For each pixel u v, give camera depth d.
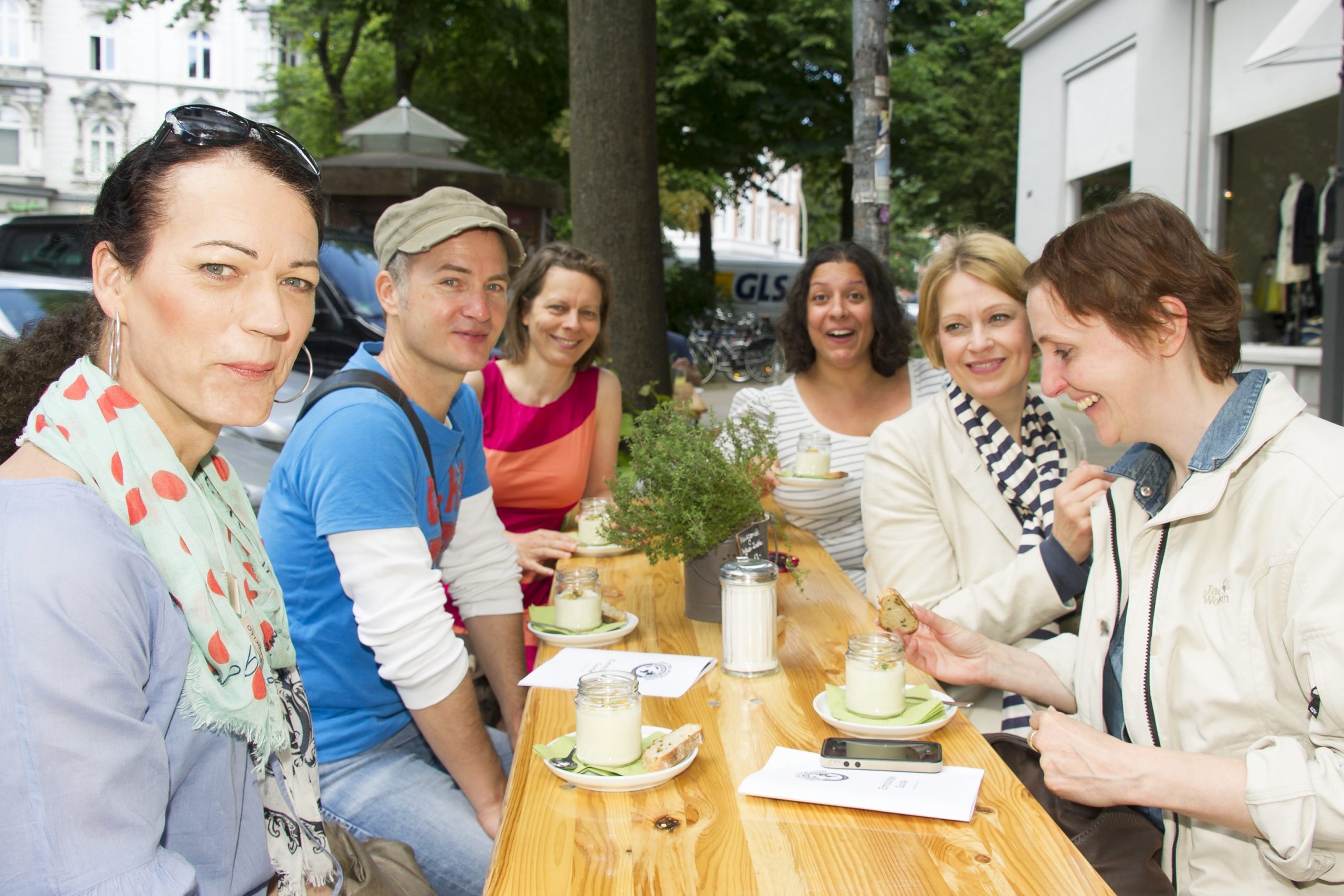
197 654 1.04
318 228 1.17
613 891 1.08
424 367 2.09
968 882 1.09
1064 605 2.10
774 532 2.30
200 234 1.04
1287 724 1.38
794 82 15.68
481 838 1.83
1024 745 1.74
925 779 1.32
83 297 1.22
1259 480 1.39
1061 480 2.39
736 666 1.73
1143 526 1.54
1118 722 1.69
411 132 9.34
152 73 41.66
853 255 3.12
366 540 1.80
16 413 1.17
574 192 5.30
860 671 1.51
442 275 2.01
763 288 21.23
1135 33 8.91
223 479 1.33
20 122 40.41
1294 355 7.31
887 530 2.45
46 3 40.06
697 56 15.02
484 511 2.39
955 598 2.18
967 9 17.80
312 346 5.20
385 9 14.05
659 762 1.32
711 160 15.91
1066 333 1.51
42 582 0.87
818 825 1.22
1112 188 9.93
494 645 2.35
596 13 5.05
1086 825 1.59
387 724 2.02
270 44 42.25
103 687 0.89
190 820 1.07
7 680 0.85
